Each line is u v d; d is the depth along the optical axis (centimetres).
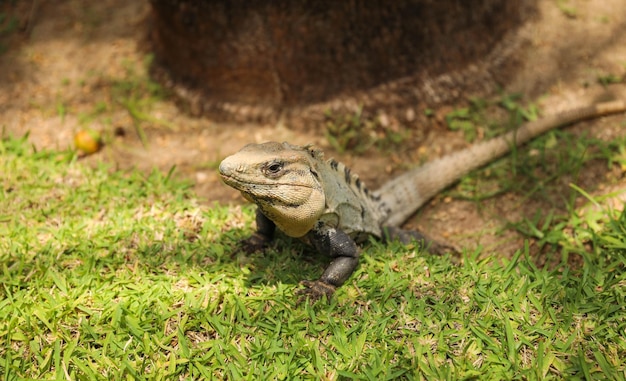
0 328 115
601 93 142
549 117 137
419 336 115
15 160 133
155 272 121
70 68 150
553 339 115
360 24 137
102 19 156
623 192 128
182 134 143
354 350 114
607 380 111
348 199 121
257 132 142
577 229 125
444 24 139
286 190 115
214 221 127
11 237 124
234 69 141
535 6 151
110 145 140
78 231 125
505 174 135
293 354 113
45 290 119
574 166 132
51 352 114
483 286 119
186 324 116
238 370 113
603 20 150
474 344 114
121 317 116
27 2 157
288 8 136
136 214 127
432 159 138
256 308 117
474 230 131
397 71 140
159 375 112
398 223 130
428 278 120
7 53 151
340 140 139
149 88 147
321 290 118
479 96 142
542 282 119
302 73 139
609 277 119
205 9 139
